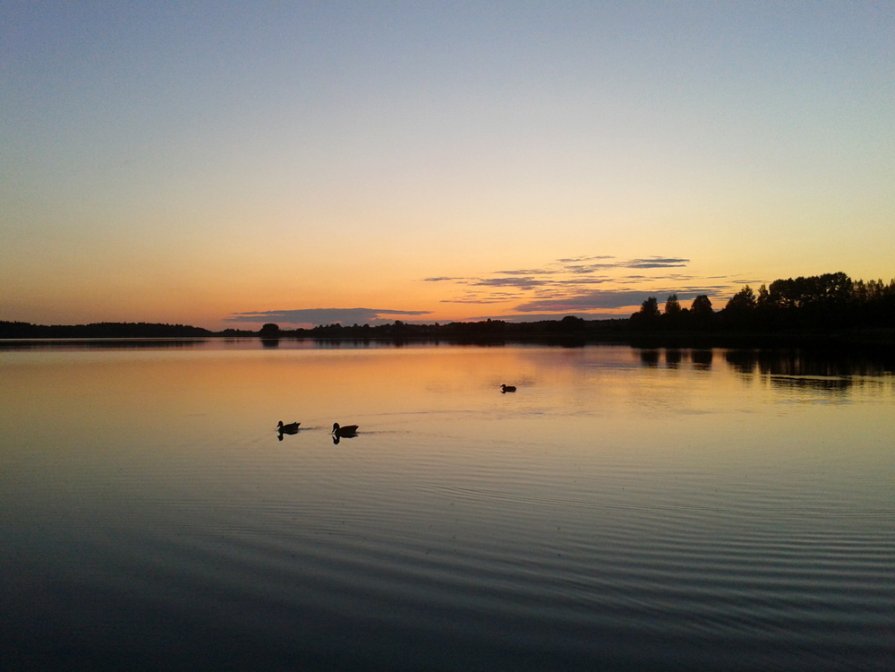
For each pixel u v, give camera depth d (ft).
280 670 29.81
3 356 298.76
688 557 40.37
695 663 29.19
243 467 66.54
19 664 30.89
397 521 48.19
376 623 33.24
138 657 31.22
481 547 42.60
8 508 53.67
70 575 40.09
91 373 187.83
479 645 31.04
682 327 545.44
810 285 457.68
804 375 168.04
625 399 118.32
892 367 194.59
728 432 83.66
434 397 123.13
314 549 42.98
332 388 141.08
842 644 30.32
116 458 71.46
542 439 79.25
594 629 32.09
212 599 36.42
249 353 333.83
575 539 43.73
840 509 49.80
